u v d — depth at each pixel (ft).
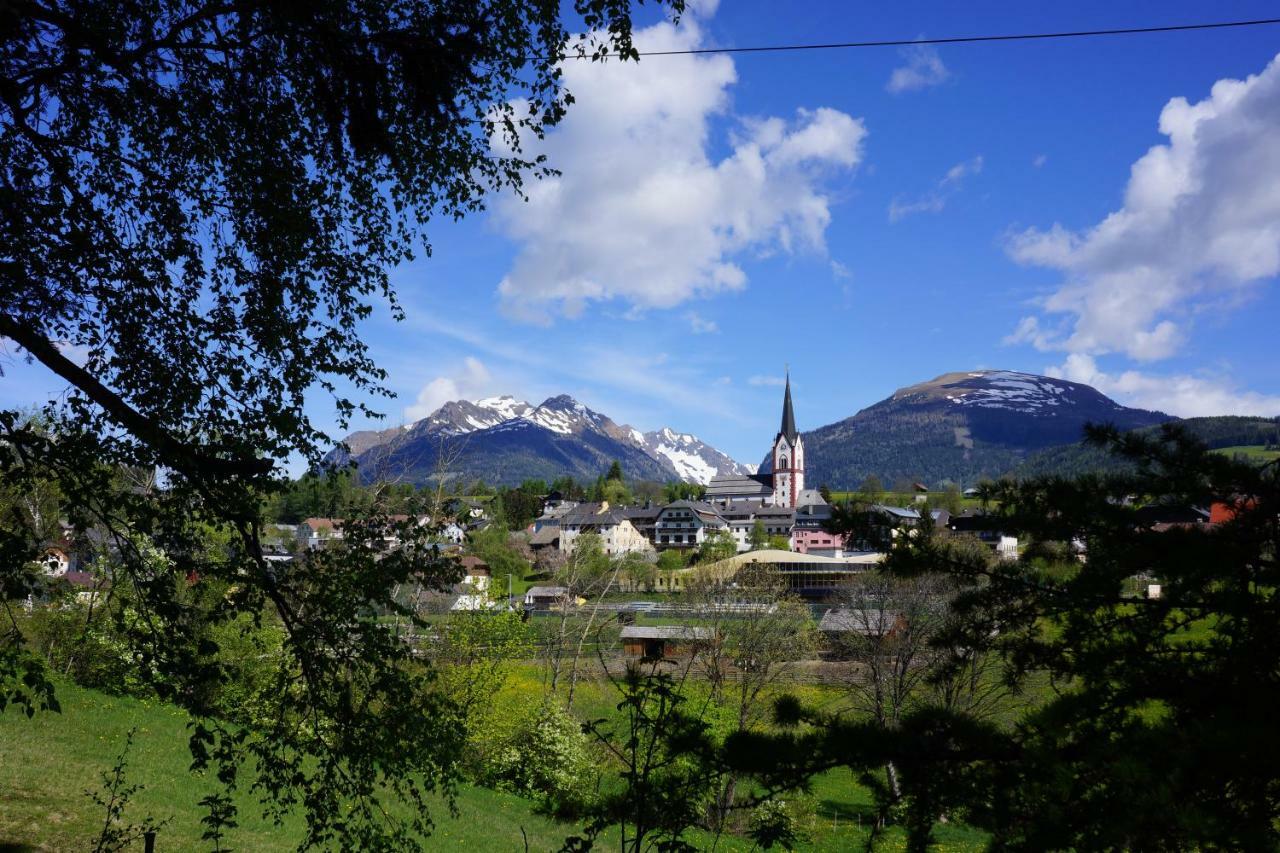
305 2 21.80
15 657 19.94
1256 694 14.10
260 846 52.80
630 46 26.91
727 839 63.72
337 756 25.55
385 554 27.37
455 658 86.74
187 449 23.27
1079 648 18.02
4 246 21.38
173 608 22.75
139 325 23.91
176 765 66.23
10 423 20.84
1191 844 12.37
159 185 24.88
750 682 110.52
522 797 89.04
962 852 40.96
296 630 25.03
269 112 25.57
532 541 482.28
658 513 536.42
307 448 26.43
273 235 25.98
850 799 100.94
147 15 23.00
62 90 22.66
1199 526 16.57
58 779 56.70
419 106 25.05
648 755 19.95
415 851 26.71
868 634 100.17
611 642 126.31
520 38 27.12
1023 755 16.11
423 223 30.17
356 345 28.55
